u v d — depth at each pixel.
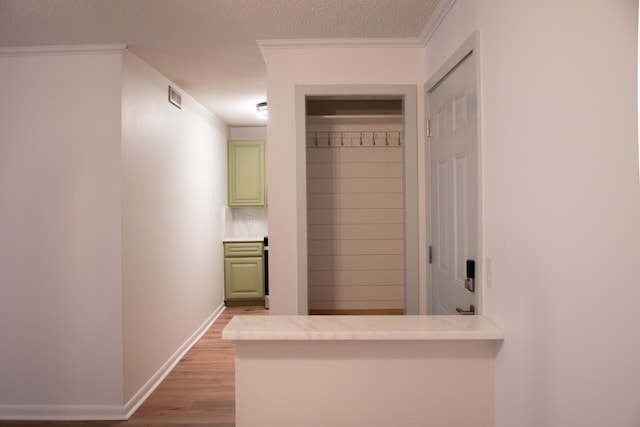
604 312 0.97
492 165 1.60
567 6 1.10
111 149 2.70
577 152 1.07
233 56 2.92
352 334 1.48
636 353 0.88
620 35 0.92
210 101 4.30
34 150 2.72
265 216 5.96
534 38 1.28
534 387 1.28
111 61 2.70
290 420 1.54
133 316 2.87
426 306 2.63
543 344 1.23
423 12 2.23
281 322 1.63
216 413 2.78
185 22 2.34
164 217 3.43
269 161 2.67
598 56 0.99
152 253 3.18
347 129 3.53
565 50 1.12
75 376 2.72
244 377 1.53
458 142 2.02
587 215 1.03
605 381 0.97
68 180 2.71
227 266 5.47
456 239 2.09
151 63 3.07
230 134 5.84
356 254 3.55
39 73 2.71
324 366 1.54
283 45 2.62
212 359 3.77
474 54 1.74
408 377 1.55
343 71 2.66
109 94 2.69
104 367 2.71
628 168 0.90
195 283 4.27
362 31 2.48
